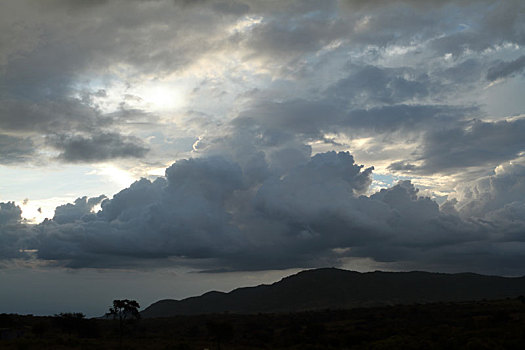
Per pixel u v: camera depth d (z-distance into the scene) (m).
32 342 79.75
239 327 152.00
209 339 117.25
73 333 117.81
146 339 109.75
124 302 93.00
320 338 97.25
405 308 185.62
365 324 139.25
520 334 71.62
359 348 81.81
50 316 167.25
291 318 188.25
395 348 72.94
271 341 109.44
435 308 173.25
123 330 135.25
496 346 63.41
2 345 75.12
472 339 70.38
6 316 120.69
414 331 97.25
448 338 77.56
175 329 166.50
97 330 121.12
